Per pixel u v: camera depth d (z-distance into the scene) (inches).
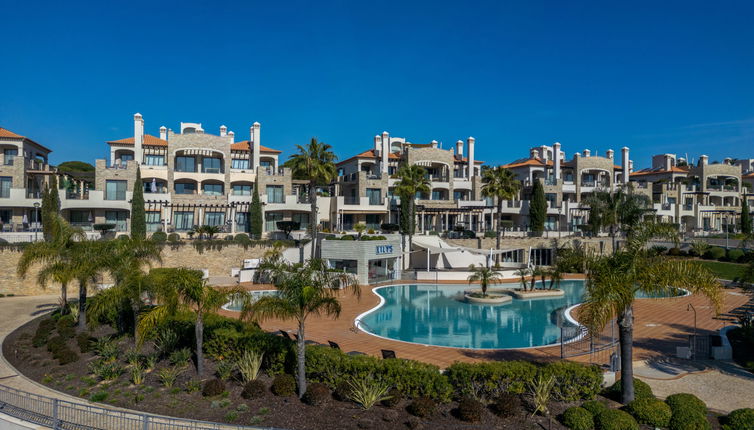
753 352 910.4
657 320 1218.6
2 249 1562.5
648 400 601.0
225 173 2464.3
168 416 610.5
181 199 2300.7
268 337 778.8
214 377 751.7
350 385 654.5
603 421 561.9
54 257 1064.2
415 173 2269.9
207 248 1962.4
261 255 2058.3
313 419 593.9
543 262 2568.9
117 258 991.6
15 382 753.6
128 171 2267.5
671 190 3408.0
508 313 1370.6
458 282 1969.7
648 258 647.1
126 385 727.1
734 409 633.0
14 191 2053.4
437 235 2534.5
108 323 1087.6
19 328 1122.7
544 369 660.1
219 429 520.4
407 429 565.6
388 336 1085.8
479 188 2938.0
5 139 2257.6
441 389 638.5
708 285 608.4
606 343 966.4
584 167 3159.5
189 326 882.1
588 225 2837.1
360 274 1859.0
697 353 887.7
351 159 3019.2
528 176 3125.0
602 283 602.9
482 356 890.7
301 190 2785.4
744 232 2935.5
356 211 2578.7
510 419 595.5
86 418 584.4
